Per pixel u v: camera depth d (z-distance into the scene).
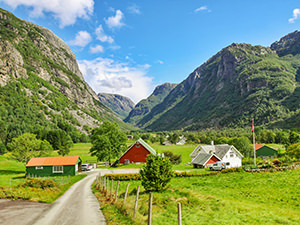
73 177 51.41
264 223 15.25
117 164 71.25
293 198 21.61
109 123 72.31
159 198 20.28
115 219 14.35
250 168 41.69
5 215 15.00
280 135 144.38
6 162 81.38
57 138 155.00
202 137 192.25
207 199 21.67
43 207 18.55
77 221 14.19
